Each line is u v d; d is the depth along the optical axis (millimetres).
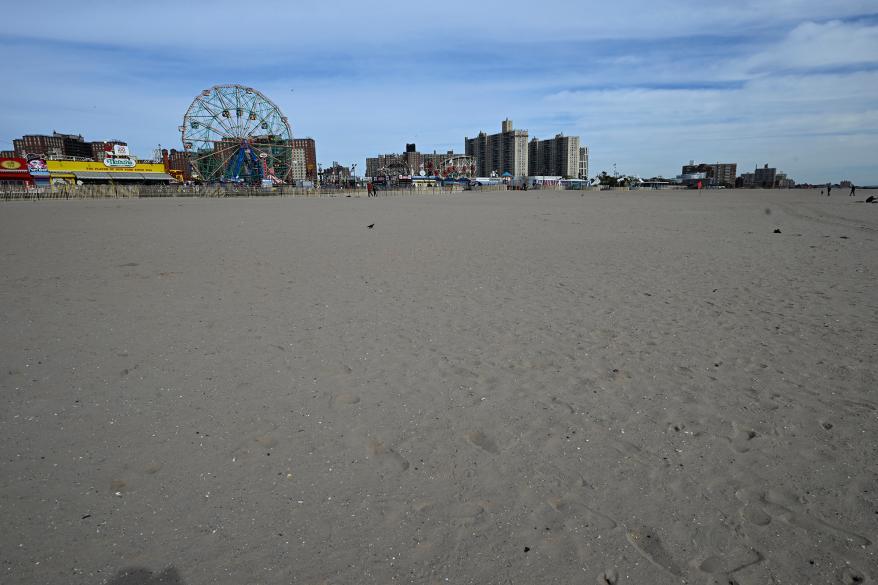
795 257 12617
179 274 10391
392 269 11062
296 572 2568
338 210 34281
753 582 2523
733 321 6945
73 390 4730
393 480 3367
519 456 3648
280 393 4680
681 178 170625
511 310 7566
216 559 2656
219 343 6055
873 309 7469
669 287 9172
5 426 4047
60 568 2590
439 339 6199
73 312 7426
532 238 17047
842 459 3586
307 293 8695
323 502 3137
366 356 5625
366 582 2502
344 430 4023
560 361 5473
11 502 3113
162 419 4184
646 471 3455
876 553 2703
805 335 6289
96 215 28141
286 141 85562
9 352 5719
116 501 3137
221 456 3645
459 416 4250
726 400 4523
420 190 88938
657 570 2592
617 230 19969
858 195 71938
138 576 2535
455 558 2670
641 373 5137
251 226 21344
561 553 2709
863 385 4793
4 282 9500
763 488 3270
